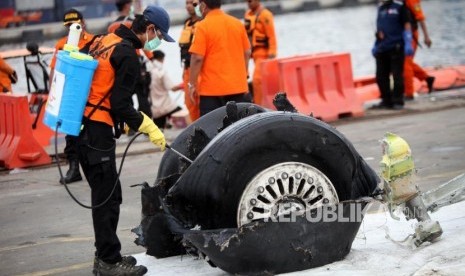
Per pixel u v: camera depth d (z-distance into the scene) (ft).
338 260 57.93
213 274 58.54
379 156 110.42
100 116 58.29
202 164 56.39
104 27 433.07
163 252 62.39
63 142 142.41
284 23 461.37
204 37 104.17
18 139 121.60
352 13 522.47
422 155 108.47
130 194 97.19
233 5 530.68
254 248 54.80
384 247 61.41
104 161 58.49
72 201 96.99
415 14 154.92
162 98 157.48
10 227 85.61
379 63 152.87
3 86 138.21
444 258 57.31
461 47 277.23
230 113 61.41
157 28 60.49
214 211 55.93
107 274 59.41
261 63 142.41
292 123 55.83
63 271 67.15
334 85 146.20
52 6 449.89
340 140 57.11
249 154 55.31
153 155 126.11
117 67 58.08
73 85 57.16
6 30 425.28
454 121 135.85
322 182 57.00
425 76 170.91
